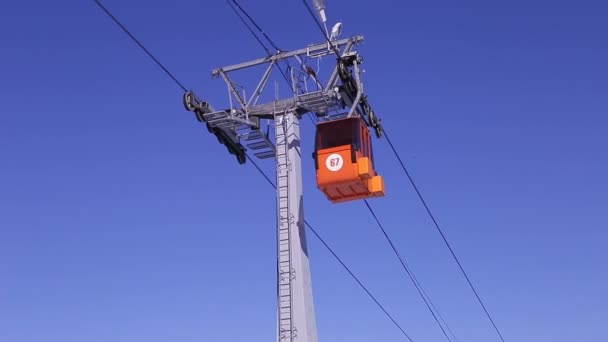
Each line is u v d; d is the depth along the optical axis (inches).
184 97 1175.6
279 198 1179.9
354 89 1195.3
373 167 1165.7
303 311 1123.3
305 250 1163.9
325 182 1131.9
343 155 1130.7
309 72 1198.9
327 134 1147.9
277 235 1167.0
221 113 1200.8
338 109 1213.7
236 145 1263.5
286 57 1211.2
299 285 1135.6
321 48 1194.6
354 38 1189.1
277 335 1122.7
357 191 1153.4
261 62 1220.5
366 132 1172.5
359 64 1202.6
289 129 1202.6
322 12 1202.6
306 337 1113.4
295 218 1165.7
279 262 1153.4
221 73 1226.0
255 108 1225.4
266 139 1235.2
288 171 1185.4
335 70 1178.6
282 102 1218.6
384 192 1148.5
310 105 1200.2
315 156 1148.5
